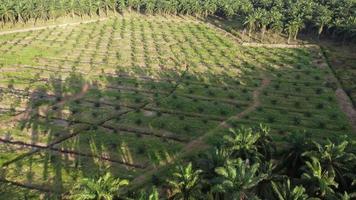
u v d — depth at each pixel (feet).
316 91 334.24
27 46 437.99
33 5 508.94
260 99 317.63
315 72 377.50
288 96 324.60
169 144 245.45
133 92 326.24
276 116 287.69
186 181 157.99
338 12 477.77
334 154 174.60
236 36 498.69
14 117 276.21
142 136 254.47
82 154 231.30
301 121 280.31
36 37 474.08
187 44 467.52
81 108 292.81
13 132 254.47
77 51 430.20
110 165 221.05
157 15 600.80
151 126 268.00
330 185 166.71
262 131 200.03
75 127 263.90
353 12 480.64
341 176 172.04
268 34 499.10
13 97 309.42
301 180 163.84
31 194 193.57
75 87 334.03
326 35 479.82
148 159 227.81
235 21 562.66
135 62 400.47
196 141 249.75
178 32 518.78
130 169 217.97
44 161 222.48
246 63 401.08
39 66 380.78
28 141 244.22
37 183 202.28
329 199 152.05
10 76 352.90
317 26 466.29
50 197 191.42
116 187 150.82
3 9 479.82
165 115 285.23
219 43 473.26
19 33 485.97
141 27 538.47
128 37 490.90
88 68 380.17
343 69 384.06
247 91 332.19
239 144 183.42
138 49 444.14
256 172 165.48
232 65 397.19
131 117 279.69
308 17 474.49
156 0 582.35
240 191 144.46
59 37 479.41
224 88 336.90
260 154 182.19
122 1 574.56
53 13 524.11
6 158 223.71
